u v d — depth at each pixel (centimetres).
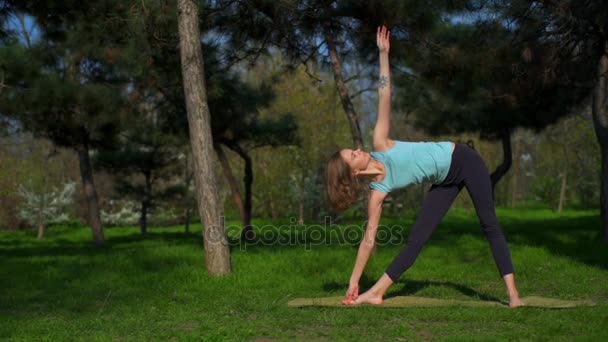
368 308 457
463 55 837
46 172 2225
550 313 428
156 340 377
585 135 2269
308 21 880
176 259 796
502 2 796
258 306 491
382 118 443
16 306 530
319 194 2205
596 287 581
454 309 450
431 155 443
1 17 951
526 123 1166
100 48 930
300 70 2108
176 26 814
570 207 2925
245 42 933
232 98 1095
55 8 954
